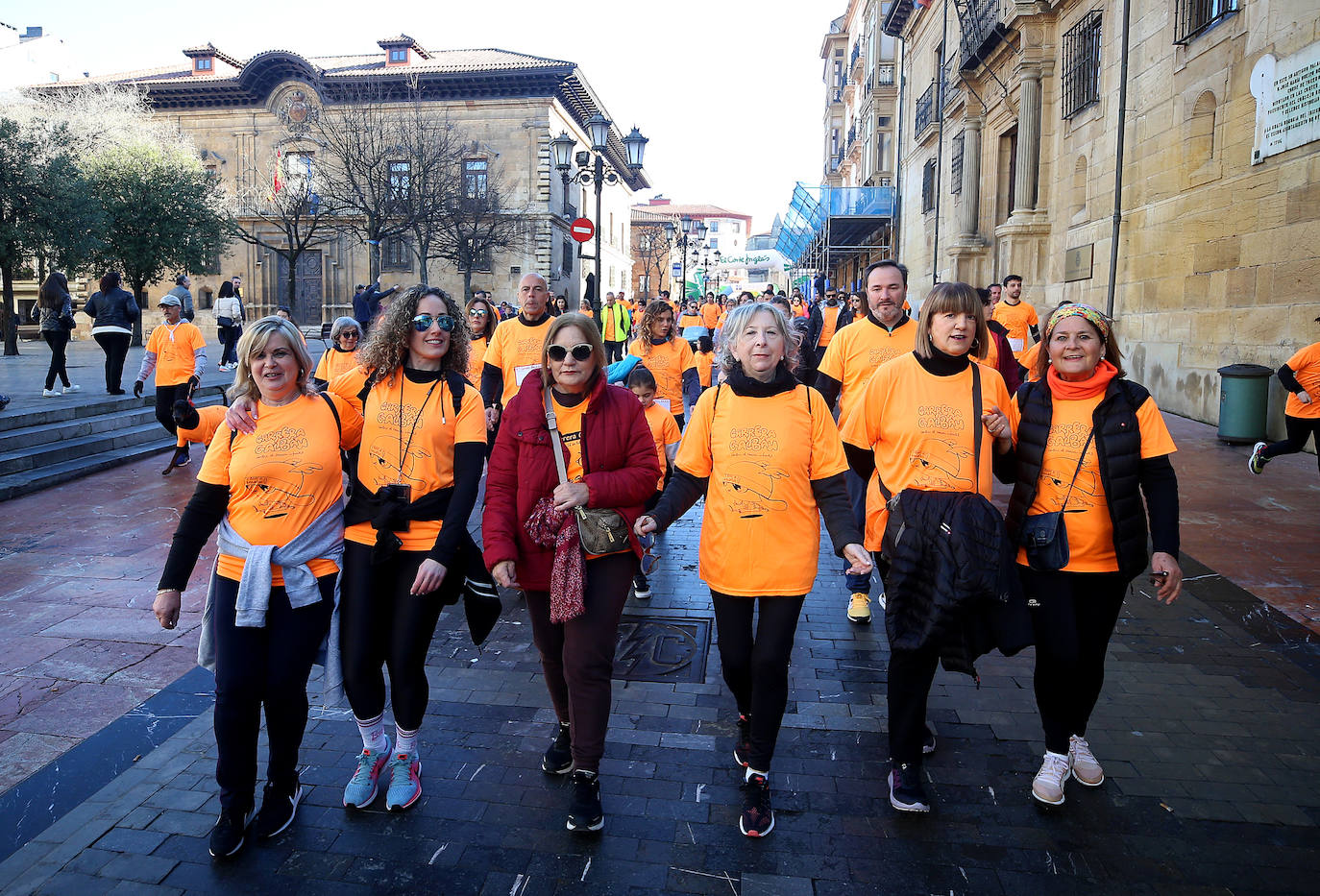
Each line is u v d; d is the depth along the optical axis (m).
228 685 2.80
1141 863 2.74
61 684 4.08
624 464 3.03
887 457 3.24
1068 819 2.99
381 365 3.08
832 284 47.62
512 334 6.21
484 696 3.96
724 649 3.09
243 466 2.87
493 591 3.14
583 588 2.87
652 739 3.58
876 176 34.41
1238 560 5.84
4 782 3.23
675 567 6.17
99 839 2.88
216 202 32.09
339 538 3.03
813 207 32.97
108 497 8.00
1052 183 16.23
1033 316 9.96
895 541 2.99
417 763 3.14
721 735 3.62
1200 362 11.29
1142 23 12.74
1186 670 4.18
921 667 2.96
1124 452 2.94
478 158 38.41
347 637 2.99
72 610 5.07
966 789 3.18
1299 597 5.14
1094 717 3.72
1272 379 9.73
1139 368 12.87
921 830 2.93
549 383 3.05
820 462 3.03
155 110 39.62
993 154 19.28
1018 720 3.72
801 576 2.97
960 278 20.30
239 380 2.98
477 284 38.62
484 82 37.88
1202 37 11.16
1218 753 3.42
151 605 5.17
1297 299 9.39
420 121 32.78
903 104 29.41
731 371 3.13
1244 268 10.34
